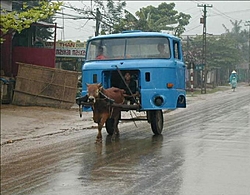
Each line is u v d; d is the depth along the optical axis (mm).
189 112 19734
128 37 13484
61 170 9508
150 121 13555
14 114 21562
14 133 16906
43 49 27719
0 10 22438
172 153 10203
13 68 27438
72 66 33719
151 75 12789
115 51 13539
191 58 35375
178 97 13312
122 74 13250
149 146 11578
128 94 13289
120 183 7875
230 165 8594
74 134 15672
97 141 12672
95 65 13297
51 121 19781
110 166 9375
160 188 7320
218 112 16125
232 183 7367
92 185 7930
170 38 13148
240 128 12797
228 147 10367
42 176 9219
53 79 24156
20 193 8016
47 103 24172
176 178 7883
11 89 24812
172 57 13062
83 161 10227
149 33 13367
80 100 12195
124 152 10977
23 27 18969
